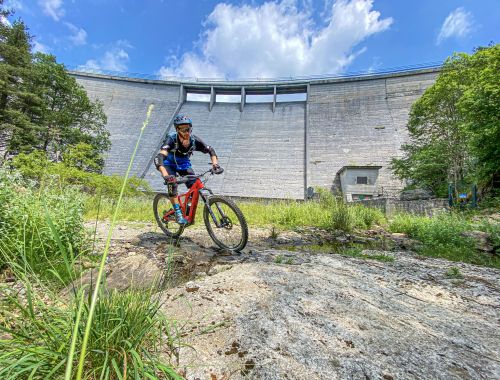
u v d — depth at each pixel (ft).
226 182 171.42
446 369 4.36
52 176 12.09
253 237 20.16
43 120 98.63
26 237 8.43
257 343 4.82
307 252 15.52
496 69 57.67
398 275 9.99
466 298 7.94
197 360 4.34
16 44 95.55
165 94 238.68
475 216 43.70
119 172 168.55
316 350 4.68
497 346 5.24
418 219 30.35
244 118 225.15
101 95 226.99
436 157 98.22
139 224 22.58
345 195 137.28
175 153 15.03
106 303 4.28
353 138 185.26
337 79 226.58
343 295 7.18
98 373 3.68
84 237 11.06
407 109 191.52
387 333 5.40
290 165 178.60
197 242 16.25
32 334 4.01
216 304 6.30
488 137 54.90
